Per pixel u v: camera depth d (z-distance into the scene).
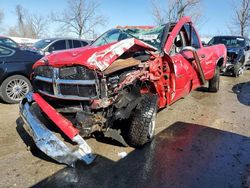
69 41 10.20
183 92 5.06
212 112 5.64
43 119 3.75
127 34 4.90
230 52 10.77
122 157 3.53
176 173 3.20
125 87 3.52
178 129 4.59
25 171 3.17
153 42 4.58
